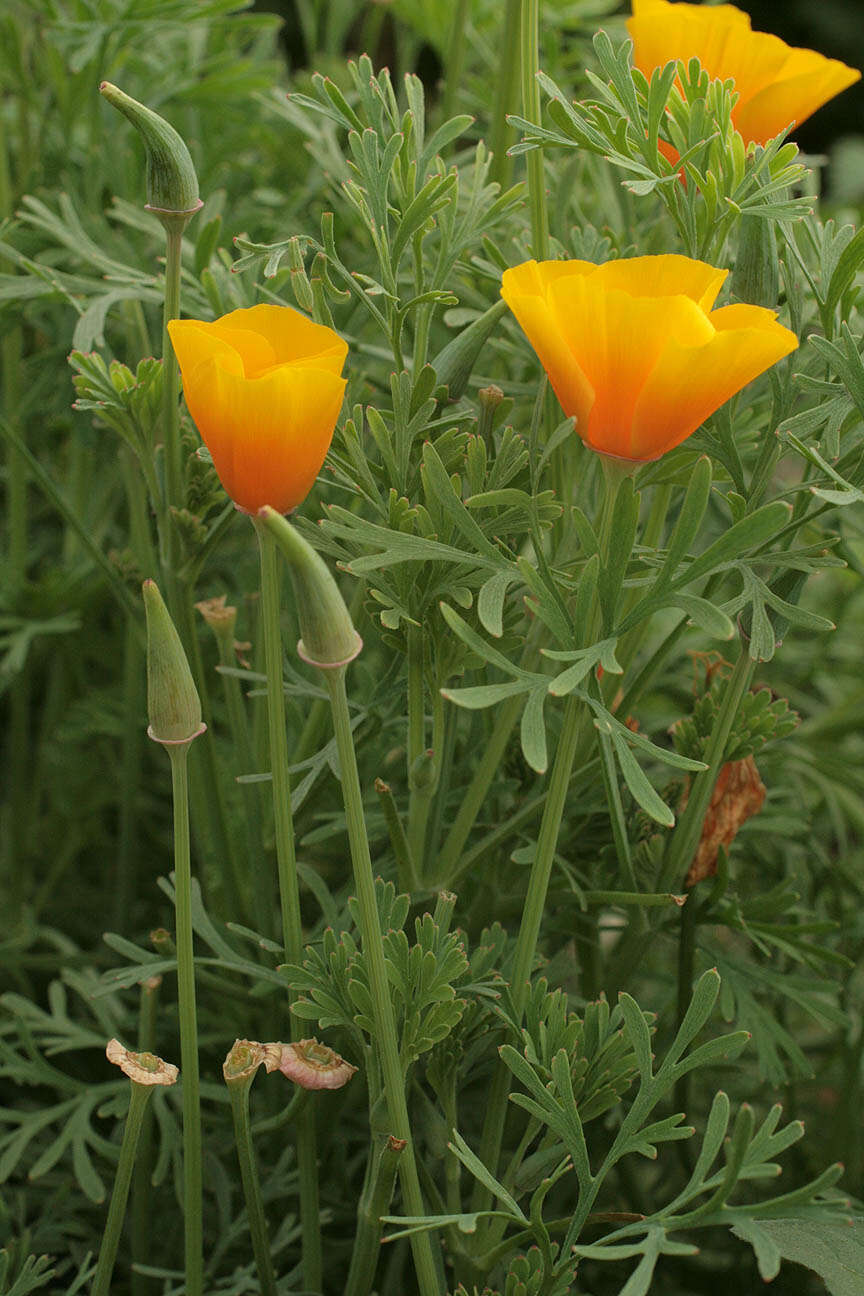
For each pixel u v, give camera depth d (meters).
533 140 0.65
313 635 0.59
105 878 0.99
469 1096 0.77
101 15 0.78
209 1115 0.75
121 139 0.82
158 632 0.60
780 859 0.84
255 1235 0.65
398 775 0.76
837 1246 0.65
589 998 0.74
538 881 0.63
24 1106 0.82
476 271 0.69
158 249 0.80
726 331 0.58
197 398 0.59
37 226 0.77
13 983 0.92
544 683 0.61
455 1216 0.61
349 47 1.49
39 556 1.00
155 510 0.69
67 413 0.81
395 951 0.63
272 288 0.76
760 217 0.64
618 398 0.59
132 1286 0.72
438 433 0.66
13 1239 0.70
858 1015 0.84
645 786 0.60
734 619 0.72
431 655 0.65
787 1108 0.81
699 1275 0.80
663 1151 0.81
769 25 2.62
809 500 0.67
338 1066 0.63
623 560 0.61
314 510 0.76
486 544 0.62
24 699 0.91
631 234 0.75
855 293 0.65
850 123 2.59
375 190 0.66
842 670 1.00
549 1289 0.63
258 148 0.95
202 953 0.78
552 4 0.90
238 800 0.81
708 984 0.62
